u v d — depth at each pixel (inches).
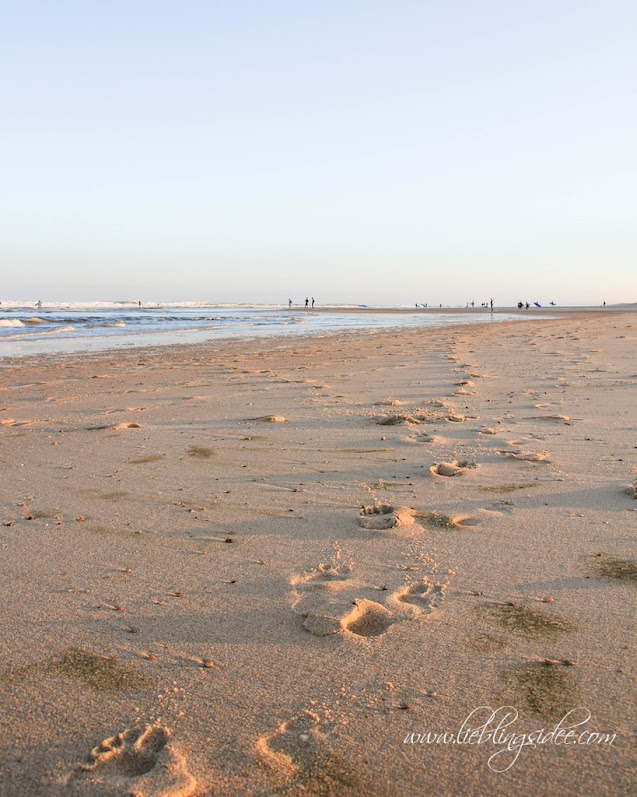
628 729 76.5
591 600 108.0
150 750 74.6
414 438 222.4
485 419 250.1
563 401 284.0
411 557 126.9
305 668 89.9
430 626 100.9
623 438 215.5
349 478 179.0
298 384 362.0
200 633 99.5
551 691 83.9
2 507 157.9
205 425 251.6
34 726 78.7
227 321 1494.8
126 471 188.7
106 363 511.8
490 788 68.6
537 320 1390.3
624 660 90.1
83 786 69.5
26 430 248.4
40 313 1968.5
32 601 110.0
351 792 68.3
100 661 92.1
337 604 107.3
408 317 1833.2
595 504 154.3
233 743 75.2
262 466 192.7
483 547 131.0
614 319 1339.8
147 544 134.6
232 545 134.0
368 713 80.2
